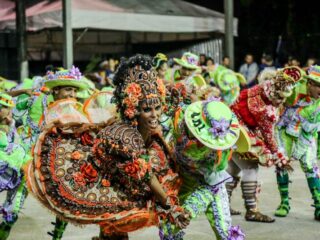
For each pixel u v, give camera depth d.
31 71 20.78
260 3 21.34
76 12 15.05
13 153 5.52
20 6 15.39
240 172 7.21
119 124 3.89
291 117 7.11
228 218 4.83
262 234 6.43
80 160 3.94
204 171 4.68
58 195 3.86
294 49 20.09
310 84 6.88
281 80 6.32
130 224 3.95
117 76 3.96
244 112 6.55
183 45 20.20
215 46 19.12
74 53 20.75
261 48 21.44
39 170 3.88
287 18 20.94
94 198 3.88
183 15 17.03
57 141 3.98
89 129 4.07
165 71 8.44
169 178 4.28
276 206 7.82
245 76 15.95
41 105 5.93
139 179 3.82
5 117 5.69
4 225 5.75
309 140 7.09
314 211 7.45
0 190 5.51
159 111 3.94
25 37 15.53
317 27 20.28
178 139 4.64
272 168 10.72
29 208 7.77
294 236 6.36
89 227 6.82
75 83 5.53
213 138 4.46
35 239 6.32
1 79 9.27
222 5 23.55
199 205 4.66
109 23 15.70
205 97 5.87
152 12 16.52
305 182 9.38
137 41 21.09
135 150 3.81
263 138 6.52
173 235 4.71
